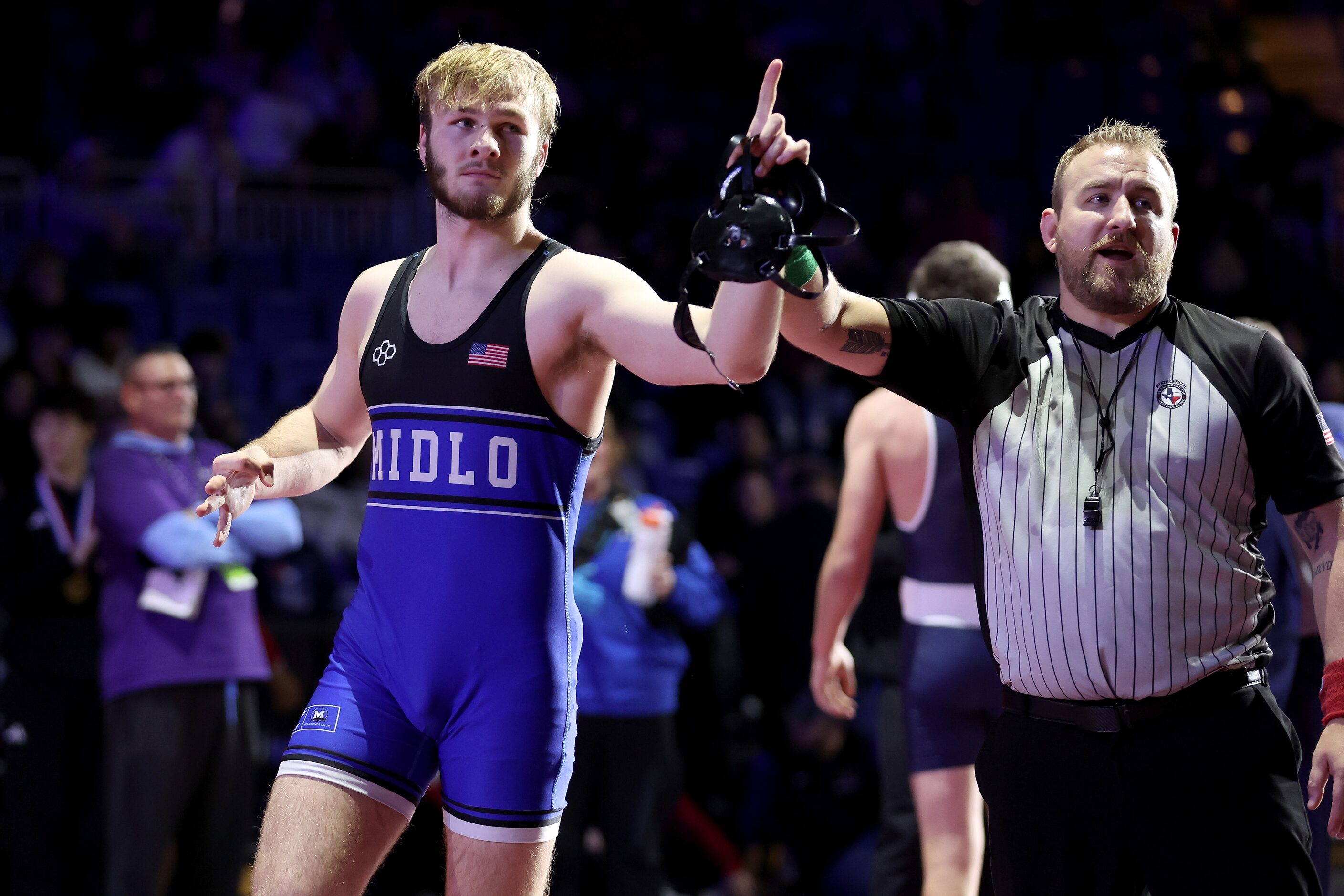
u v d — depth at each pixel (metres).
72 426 7.84
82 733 7.68
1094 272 3.74
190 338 12.72
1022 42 20.66
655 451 14.16
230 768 7.11
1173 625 3.64
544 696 3.64
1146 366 3.75
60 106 19.30
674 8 21.11
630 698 7.29
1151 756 3.65
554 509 3.70
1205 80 20.30
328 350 16.59
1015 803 3.84
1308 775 5.83
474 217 3.68
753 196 3.26
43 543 7.66
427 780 3.79
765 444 12.66
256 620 7.36
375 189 17.95
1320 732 5.88
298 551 9.25
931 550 5.64
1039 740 3.80
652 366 3.56
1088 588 3.67
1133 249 3.72
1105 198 3.78
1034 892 3.81
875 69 21.12
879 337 3.84
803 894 8.48
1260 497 3.79
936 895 5.47
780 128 3.28
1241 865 3.60
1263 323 4.73
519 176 3.71
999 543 3.83
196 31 20.12
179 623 6.94
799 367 15.16
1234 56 20.55
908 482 5.68
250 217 17.64
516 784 3.60
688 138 19.69
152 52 19.59
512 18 20.80
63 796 7.63
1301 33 23.00
